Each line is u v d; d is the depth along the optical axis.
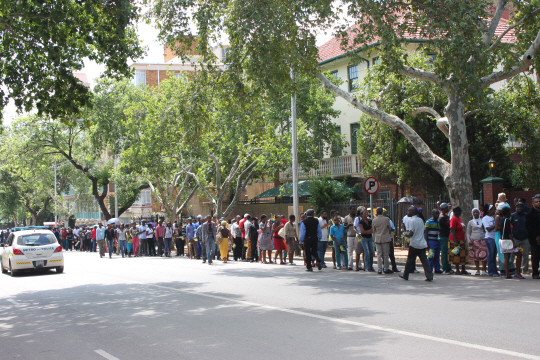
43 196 58.22
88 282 15.34
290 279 13.93
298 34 15.97
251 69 15.30
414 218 12.85
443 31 13.88
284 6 15.09
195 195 46.94
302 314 8.63
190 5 16.19
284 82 16.08
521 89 20.92
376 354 5.95
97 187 46.53
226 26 15.46
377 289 11.39
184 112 17.33
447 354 5.86
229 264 20.41
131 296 11.80
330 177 28.28
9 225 95.88
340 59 30.97
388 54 14.50
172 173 34.72
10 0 12.99
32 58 14.30
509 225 12.87
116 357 6.35
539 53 16.73
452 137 16.23
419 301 9.53
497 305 8.90
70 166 55.59
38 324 8.91
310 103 29.48
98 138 39.06
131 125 32.06
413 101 21.28
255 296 10.91
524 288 11.02
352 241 16.23
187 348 6.62
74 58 14.62
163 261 23.94
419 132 21.75
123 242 29.22
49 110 14.60
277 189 33.06
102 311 9.86
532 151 21.53
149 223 30.45
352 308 9.02
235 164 30.62
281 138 29.45
